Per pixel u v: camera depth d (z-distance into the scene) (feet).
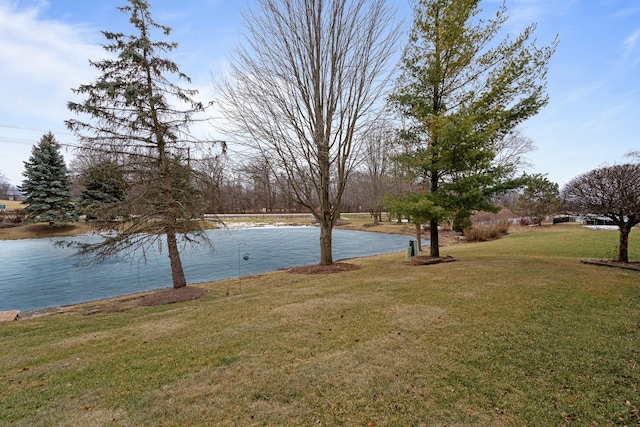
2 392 10.30
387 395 9.07
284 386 9.75
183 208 28.68
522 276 22.85
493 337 12.59
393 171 35.09
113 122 26.45
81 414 8.79
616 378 9.51
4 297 34.91
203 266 51.03
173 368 11.37
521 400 8.61
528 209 85.25
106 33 25.73
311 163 34.71
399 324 14.57
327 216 36.63
